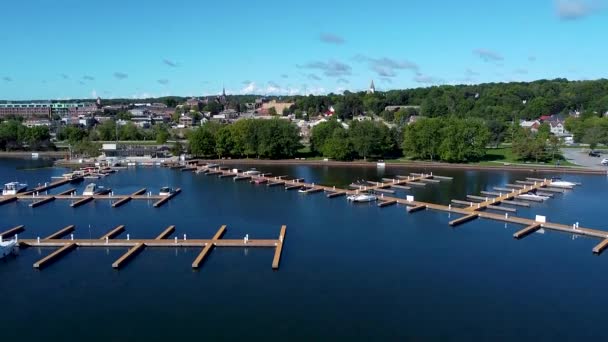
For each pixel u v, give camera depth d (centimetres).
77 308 8281
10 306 8344
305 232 12619
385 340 7319
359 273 9744
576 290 8938
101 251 10931
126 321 7869
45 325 7756
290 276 9581
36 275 9600
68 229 12544
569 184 18500
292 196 17375
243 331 7562
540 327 7669
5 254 10575
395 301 8519
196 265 9925
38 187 18262
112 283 9244
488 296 8706
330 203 16175
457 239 11975
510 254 10850
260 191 18338
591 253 10894
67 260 10400
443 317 7962
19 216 14312
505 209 14950
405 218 14062
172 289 8981
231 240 11431
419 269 9950
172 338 7375
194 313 8100
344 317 7975
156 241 11350
